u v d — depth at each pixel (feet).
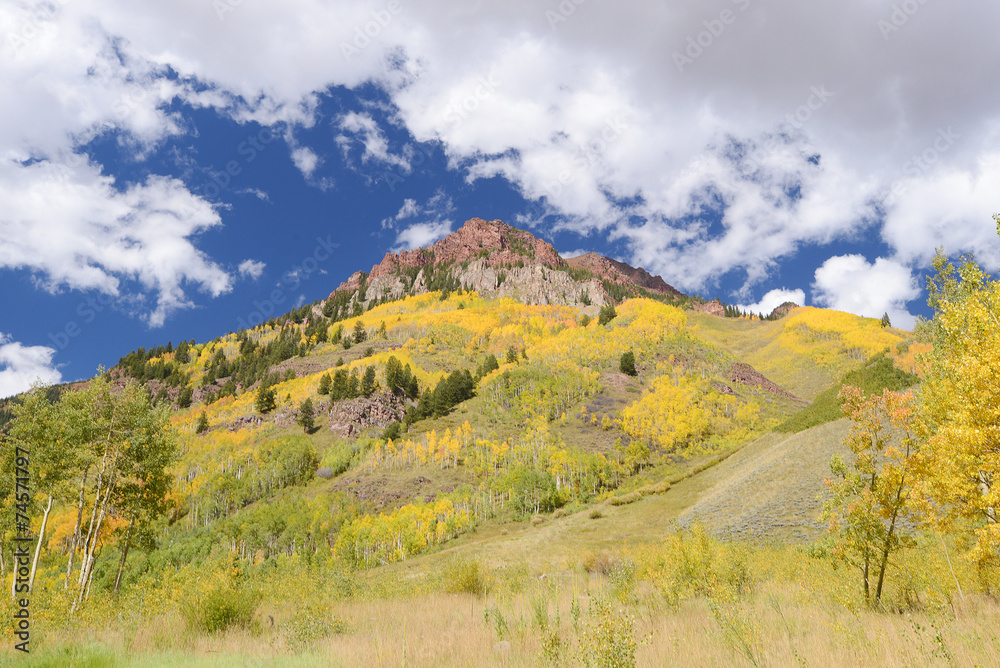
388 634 36.94
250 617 44.32
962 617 28.07
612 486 336.49
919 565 37.99
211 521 354.13
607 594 49.14
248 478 426.51
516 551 152.25
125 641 35.29
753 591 47.32
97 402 82.17
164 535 319.06
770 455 168.55
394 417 591.78
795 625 28.58
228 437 535.60
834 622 26.66
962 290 52.34
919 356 59.31
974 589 35.65
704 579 47.78
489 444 435.53
